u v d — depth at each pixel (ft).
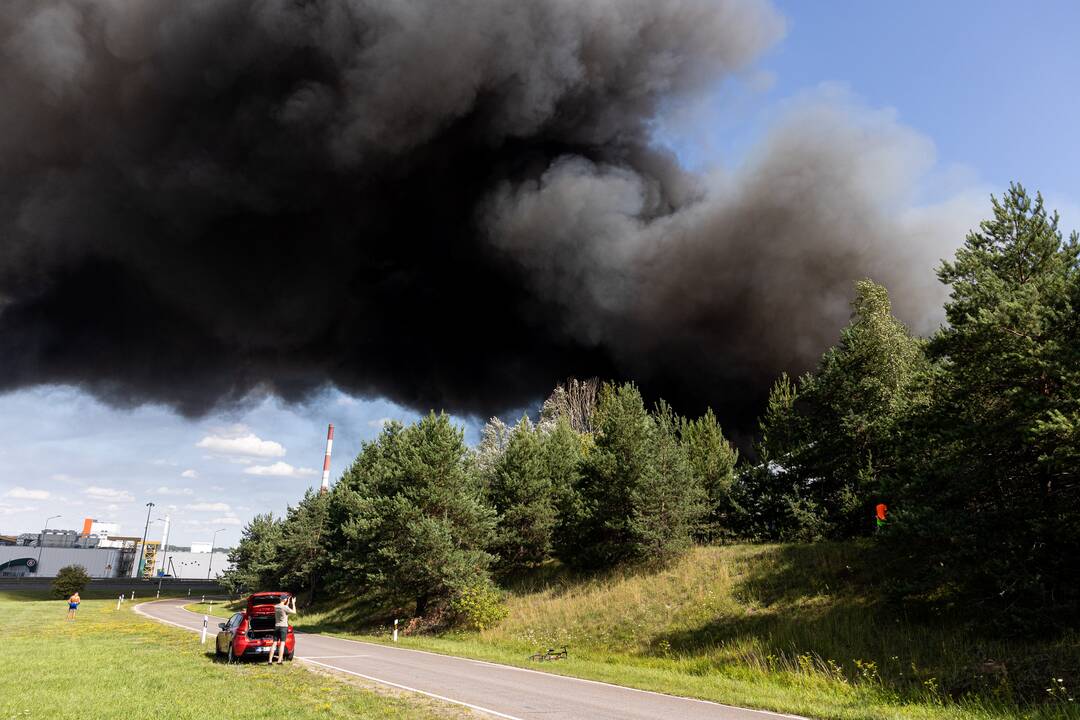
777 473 110.73
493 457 174.81
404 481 122.62
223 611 183.32
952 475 57.72
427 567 107.14
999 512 54.13
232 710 32.71
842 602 67.72
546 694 42.34
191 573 503.61
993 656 46.96
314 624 142.72
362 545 131.54
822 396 100.83
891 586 61.67
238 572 242.58
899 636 55.93
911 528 57.16
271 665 55.11
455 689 43.55
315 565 185.06
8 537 472.03
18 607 173.68
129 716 30.68
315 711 33.06
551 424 196.95
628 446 113.39
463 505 116.57
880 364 97.40
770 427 113.91
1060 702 35.83
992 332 52.85
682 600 84.07
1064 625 46.21
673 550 102.58
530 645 84.02
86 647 68.44
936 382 60.95
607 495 113.70
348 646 82.12
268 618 60.03
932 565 59.67
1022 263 59.26
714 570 91.09
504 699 39.58
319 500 195.42
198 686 41.09
